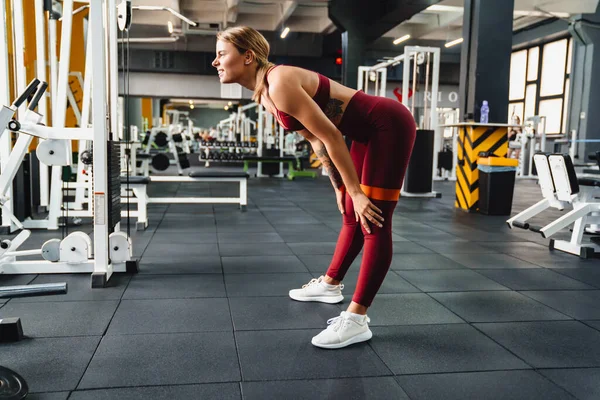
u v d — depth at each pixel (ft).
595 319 6.79
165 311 6.87
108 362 5.27
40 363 5.22
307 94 5.03
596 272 9.27
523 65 49.60
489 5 17.89
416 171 22.39
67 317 6.59
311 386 4.84
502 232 13.48
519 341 6.01
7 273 8.55
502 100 18.26
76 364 5.21
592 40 38.14
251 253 10.58
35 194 16.22
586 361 5.48
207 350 5.61
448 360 5.46
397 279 8.64
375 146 5.52
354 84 36.01
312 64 52.90
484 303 7.41
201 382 4.87
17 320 5.82
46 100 14.87
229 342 5.84
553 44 45.47
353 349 5.71
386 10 32.99
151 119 76.28
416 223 14.98
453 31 49.16
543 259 10.27
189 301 7.32
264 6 41.98
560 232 13.53
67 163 7.95
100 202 8.02
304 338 6.00
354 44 35.78
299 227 13.98
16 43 11.90
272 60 52.11
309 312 6.89
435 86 22.79
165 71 52.13
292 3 35.58
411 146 5.60
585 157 38.99
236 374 5.05
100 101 7.84
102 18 7.70
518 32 47.70
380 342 5.92
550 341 6.02
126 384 4.81
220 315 6.74
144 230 13.20
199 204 18.95
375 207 5.32
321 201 20.31
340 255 7.10
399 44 53.78
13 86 14.79
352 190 5.34
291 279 8.58
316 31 46.55
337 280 7.26
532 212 11.83
